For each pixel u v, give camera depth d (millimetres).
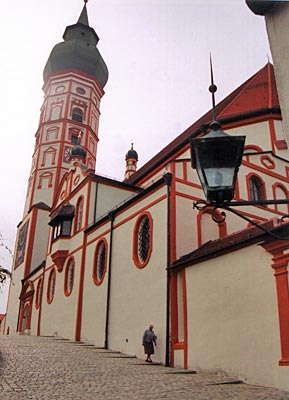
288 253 9914
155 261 15781
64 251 24688
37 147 41031
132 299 16828
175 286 14477
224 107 24766
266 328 10141
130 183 26719
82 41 47312
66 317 22859
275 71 3771
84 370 10945
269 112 21469
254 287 10820
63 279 24500
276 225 10156
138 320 16062
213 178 3521
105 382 9297
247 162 19672
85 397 7586
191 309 13195
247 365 10430
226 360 11172
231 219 17375
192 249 15430
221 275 12148
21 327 32688
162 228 15828
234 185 3525
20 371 10086
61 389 8227
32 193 39094
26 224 38875
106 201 23766
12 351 14125
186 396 7973
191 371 11953
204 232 16172
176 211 15672
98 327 19062
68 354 14555
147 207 17281
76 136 40812
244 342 10719
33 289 31188
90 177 23781
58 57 44219
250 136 21391
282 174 20859
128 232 18453
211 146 3561
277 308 9945
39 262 36406
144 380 9828
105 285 19375
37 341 19406
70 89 42031
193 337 12773
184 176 16656
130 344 16188
